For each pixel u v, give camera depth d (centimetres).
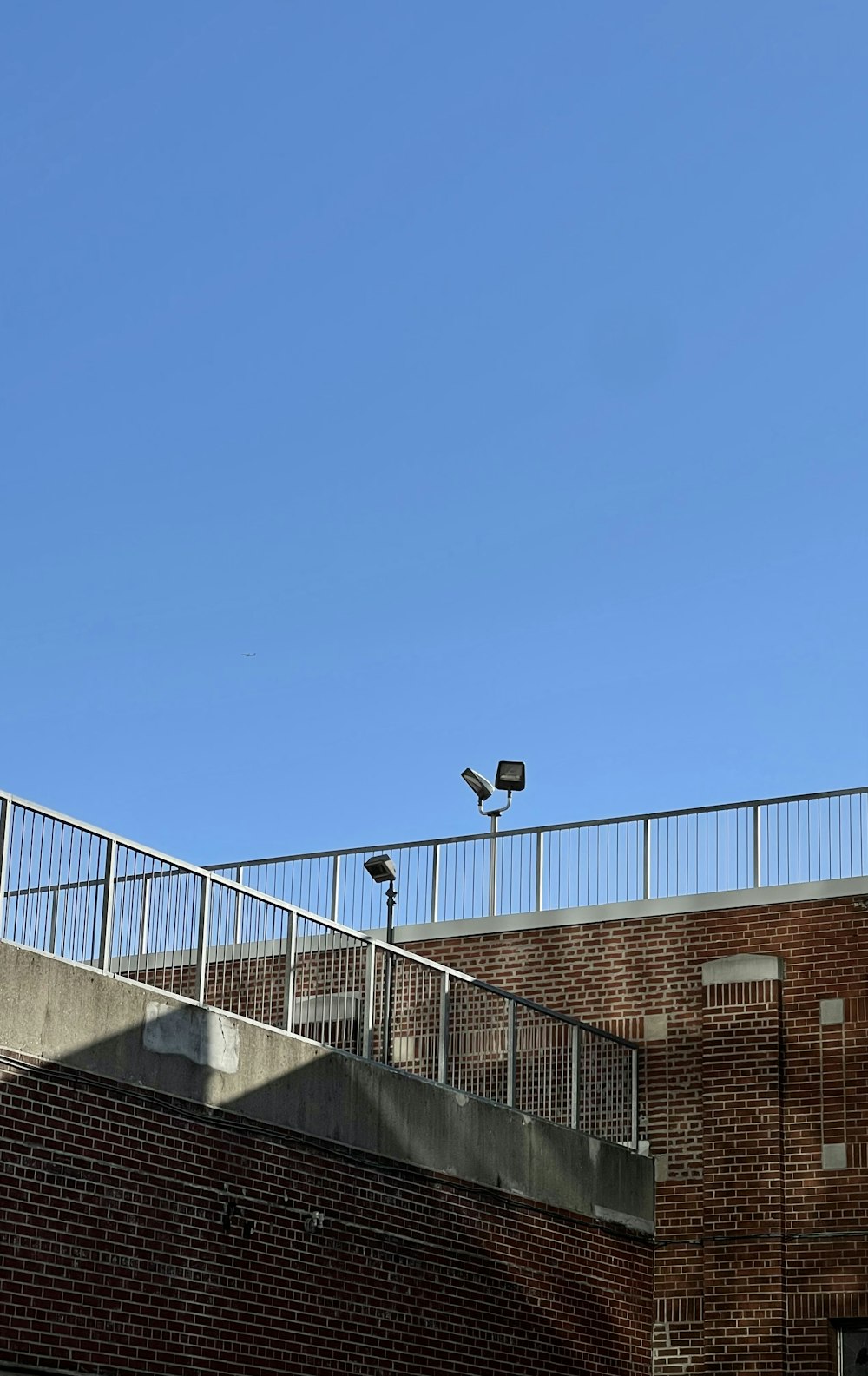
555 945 2850
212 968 2203
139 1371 1789
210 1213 1906
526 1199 2389
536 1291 2366
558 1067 2688
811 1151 2594
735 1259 2583
